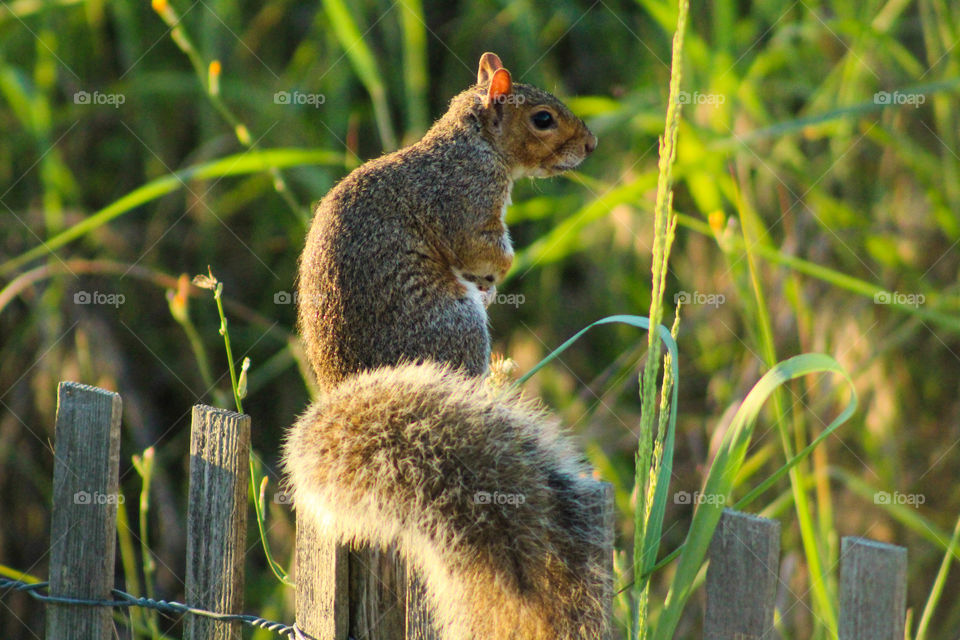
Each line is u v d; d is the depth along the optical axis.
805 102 12.51
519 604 4.77
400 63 12.59
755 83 11.37
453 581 4.86
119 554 11.52
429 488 4.92
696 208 11.95
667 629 4.41
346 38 9.58
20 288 10.85
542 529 4.76
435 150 7.38
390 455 5.03
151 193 8.49
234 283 12.48
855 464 10.65
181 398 12.22
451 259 7.21
